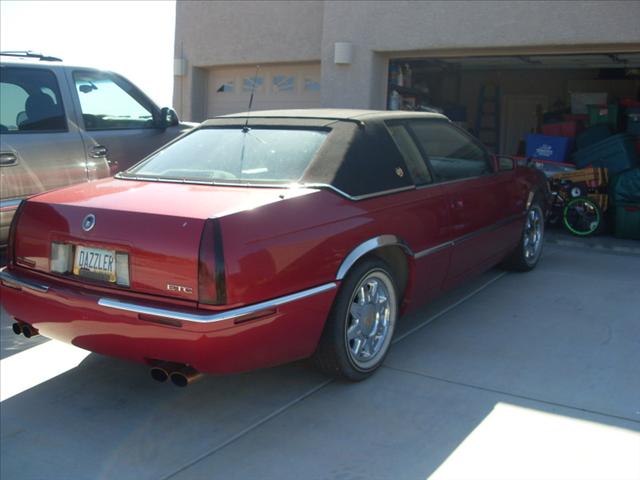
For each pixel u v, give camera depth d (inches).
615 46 311.3
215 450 135.0
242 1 431.2
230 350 130.3
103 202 147.3
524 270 257.6
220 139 179.5
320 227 145.8
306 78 424.5
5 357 183.2
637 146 362.9
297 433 139.8
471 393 154.9
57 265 148.3
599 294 229.8
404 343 186.2
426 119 199.0
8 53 246.7
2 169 221.9
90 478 127.4
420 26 344.5
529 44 317.7
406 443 134.2
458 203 194.4
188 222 131.0
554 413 144.3
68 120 245.1
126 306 133.0
